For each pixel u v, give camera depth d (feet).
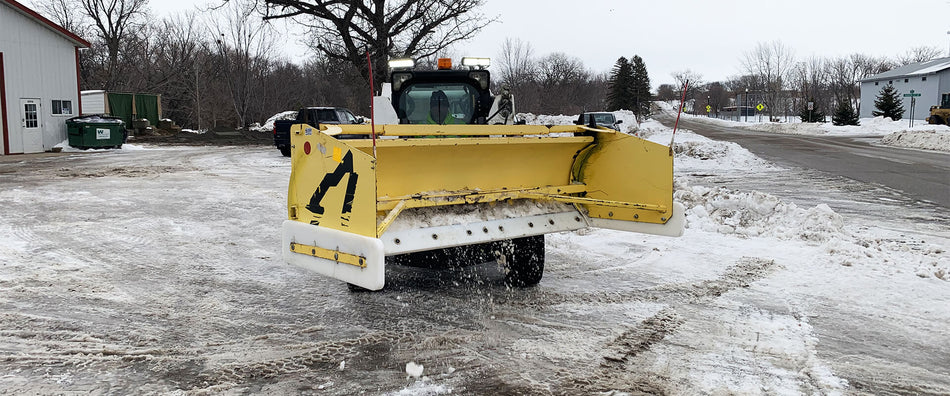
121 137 87.92
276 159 71.10
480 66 24.27
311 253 14.99
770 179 53.01
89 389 12.57
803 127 163.12
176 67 170.60
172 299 18.83
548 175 19.39
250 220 32.30
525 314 17.28
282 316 17.21
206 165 63.26
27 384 12.76
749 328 16.14
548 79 235.61
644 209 18.29
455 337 15.49
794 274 21.47
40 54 82.33
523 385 12.75
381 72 88.07
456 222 16.28
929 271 21.21
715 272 21.83
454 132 16.51
